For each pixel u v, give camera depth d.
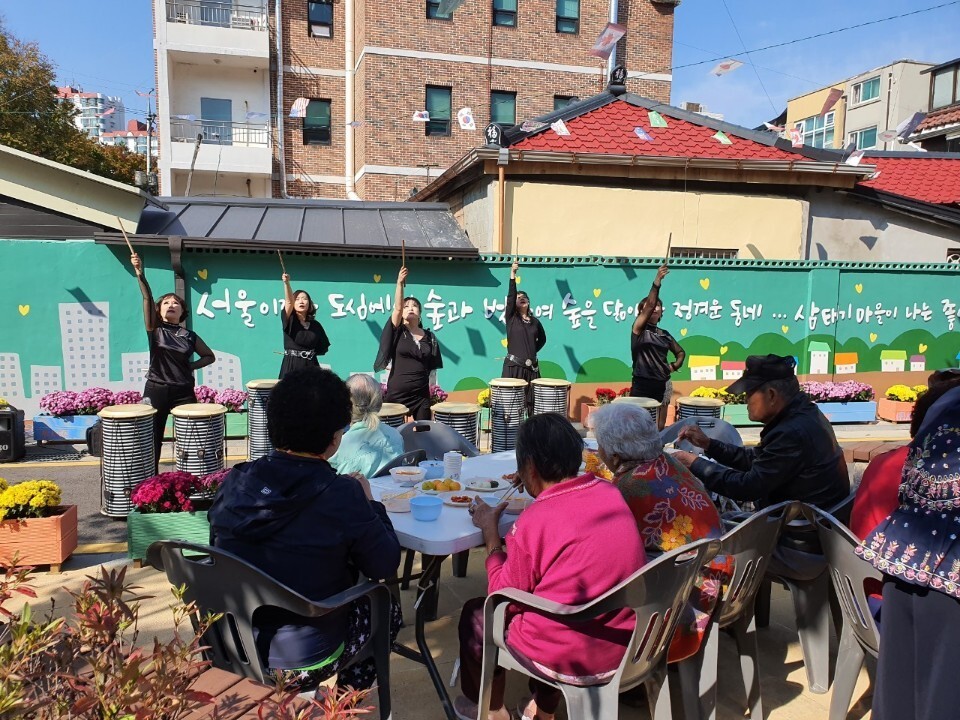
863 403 10.92
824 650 3.36
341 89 23.14
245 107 22.64
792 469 3.39
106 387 8.98
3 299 8.58
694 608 2.82
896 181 15.44
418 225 10.85
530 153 10.80
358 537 2.53
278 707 1.68
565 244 11.36
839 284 11.47
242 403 8.99
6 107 26.27
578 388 10.71
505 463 4.48
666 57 24.83
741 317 11.20
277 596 2.32
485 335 10.29
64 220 9.10
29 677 1.55
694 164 11.30
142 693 1.45
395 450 4.33
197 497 4.84
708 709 2.84
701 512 2.84
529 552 2.48
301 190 23.03
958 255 12.98
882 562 2.22
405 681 3.45
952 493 2.12
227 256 9.24
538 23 23.41
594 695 2.39
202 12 22.52
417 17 22.09
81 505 6.29
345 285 9.70
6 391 8.70
